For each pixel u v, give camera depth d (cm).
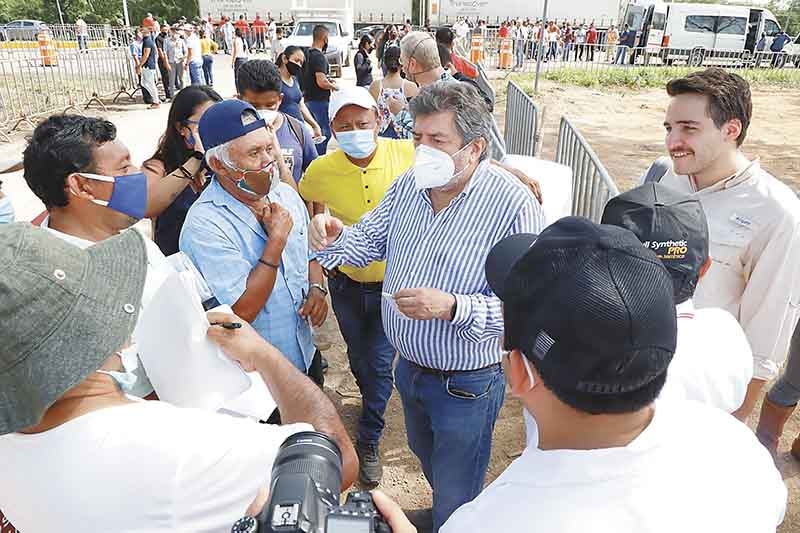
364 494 96
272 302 248
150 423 113
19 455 110
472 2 3133
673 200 160
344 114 286
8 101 1372
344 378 418
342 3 2770
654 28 2569
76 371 104
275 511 88
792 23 4744
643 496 92
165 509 106
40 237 109
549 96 1748
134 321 112
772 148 1167
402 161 314
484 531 96
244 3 3228
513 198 212
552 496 94
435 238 219
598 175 370
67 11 6100
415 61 498
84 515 105
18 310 100
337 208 314
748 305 237
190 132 294
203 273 226
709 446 102
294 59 610
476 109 206
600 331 89
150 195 284
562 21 3128
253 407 169
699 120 226
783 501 110
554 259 96
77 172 195
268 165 229
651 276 94
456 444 228
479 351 216
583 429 97
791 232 221
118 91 1653
